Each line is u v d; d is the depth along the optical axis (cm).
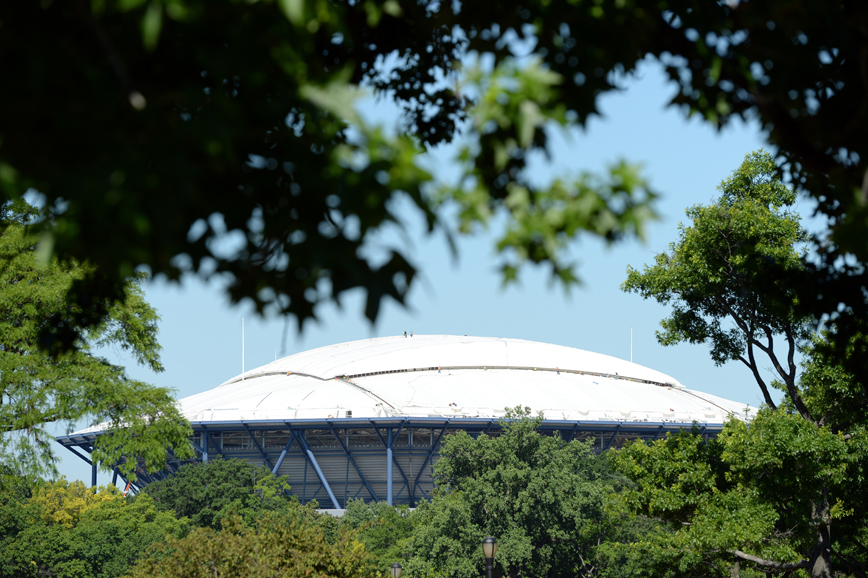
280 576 8156
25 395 8319
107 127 1162
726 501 8219
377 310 1243
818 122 1858
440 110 3266
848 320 3362
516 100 1355
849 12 1839
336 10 1380
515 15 1648
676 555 8944
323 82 1320
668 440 9194
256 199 1381
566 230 1356
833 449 7481
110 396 8712
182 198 1189
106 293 2647
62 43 1188
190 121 1202
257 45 1273
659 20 1709
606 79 1595
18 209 8206
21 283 8256
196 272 1415
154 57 1291
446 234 1276
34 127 1145
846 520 8681
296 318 1351
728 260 8550
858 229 1708
